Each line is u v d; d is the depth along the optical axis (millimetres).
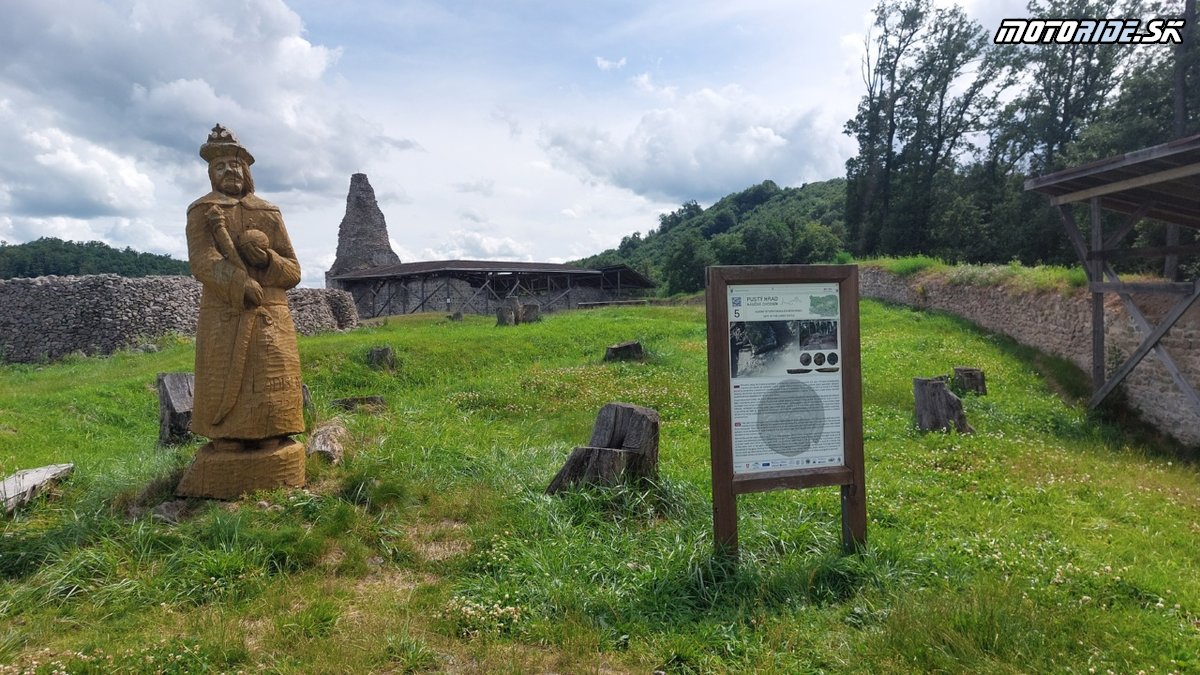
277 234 5879
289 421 5785
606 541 5066
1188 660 3510
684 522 5465
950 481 6988
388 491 5594
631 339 18672
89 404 10961
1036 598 4098
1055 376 13602
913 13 38469
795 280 4695
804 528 5094
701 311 26172
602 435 6328
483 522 5289
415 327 22375
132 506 5441
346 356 13922
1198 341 10055
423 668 3410
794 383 4719
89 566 4281
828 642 3693
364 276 34719
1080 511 6078
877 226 40344
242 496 5434
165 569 4289
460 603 3996
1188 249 9953
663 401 11133
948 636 3598
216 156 5742
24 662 3246
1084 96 32812
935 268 24625
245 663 3385
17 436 8898
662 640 3693
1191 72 22141
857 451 4770
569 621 3840
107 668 3234
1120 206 11930
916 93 39062
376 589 4332
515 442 8414
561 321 22500
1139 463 8547
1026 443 8750
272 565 4500
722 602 4148
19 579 4254
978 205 36375
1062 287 14883
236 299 5531
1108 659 3508
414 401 11492
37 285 20609
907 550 4785
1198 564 4977
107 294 20578
